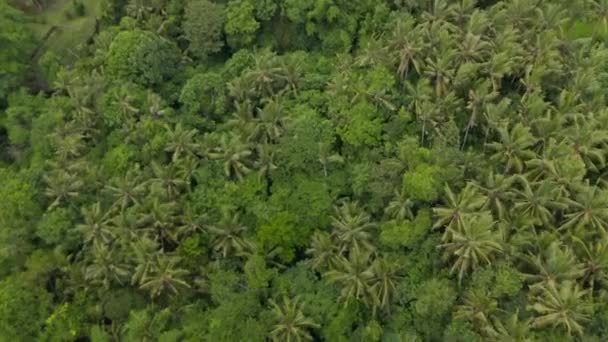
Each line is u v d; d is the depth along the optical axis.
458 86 50.00
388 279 43.81
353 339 45.00
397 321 43.75
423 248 44.03
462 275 41.38
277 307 44.62
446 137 48.25
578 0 55.25
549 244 41.53
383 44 55.75
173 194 51.44
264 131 52.84
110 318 48.09
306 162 50.25
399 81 52.78
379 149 49.88
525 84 49.59
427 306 41.06
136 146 55.16
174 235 49.34
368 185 47.91
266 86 55.53
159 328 45.97
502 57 48.72
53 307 48.28
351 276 43.41
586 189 42.22
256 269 46.59
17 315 46.72
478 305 39.91
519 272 40.53
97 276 48.25
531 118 47.78
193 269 49.03
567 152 44.91
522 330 38.22
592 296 40.47
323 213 48.72
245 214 50.72
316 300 45.38
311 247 48.72
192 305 47.66
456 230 42.28
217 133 54.91
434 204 45.28
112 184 52.44
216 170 52.19
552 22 52.56
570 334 38.62
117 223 48.44
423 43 51.12
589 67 50.69
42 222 50.81
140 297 48.50
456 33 52.53
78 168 53.44
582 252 41.53
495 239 40.00
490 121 47.84
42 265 49.22
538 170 45.16
